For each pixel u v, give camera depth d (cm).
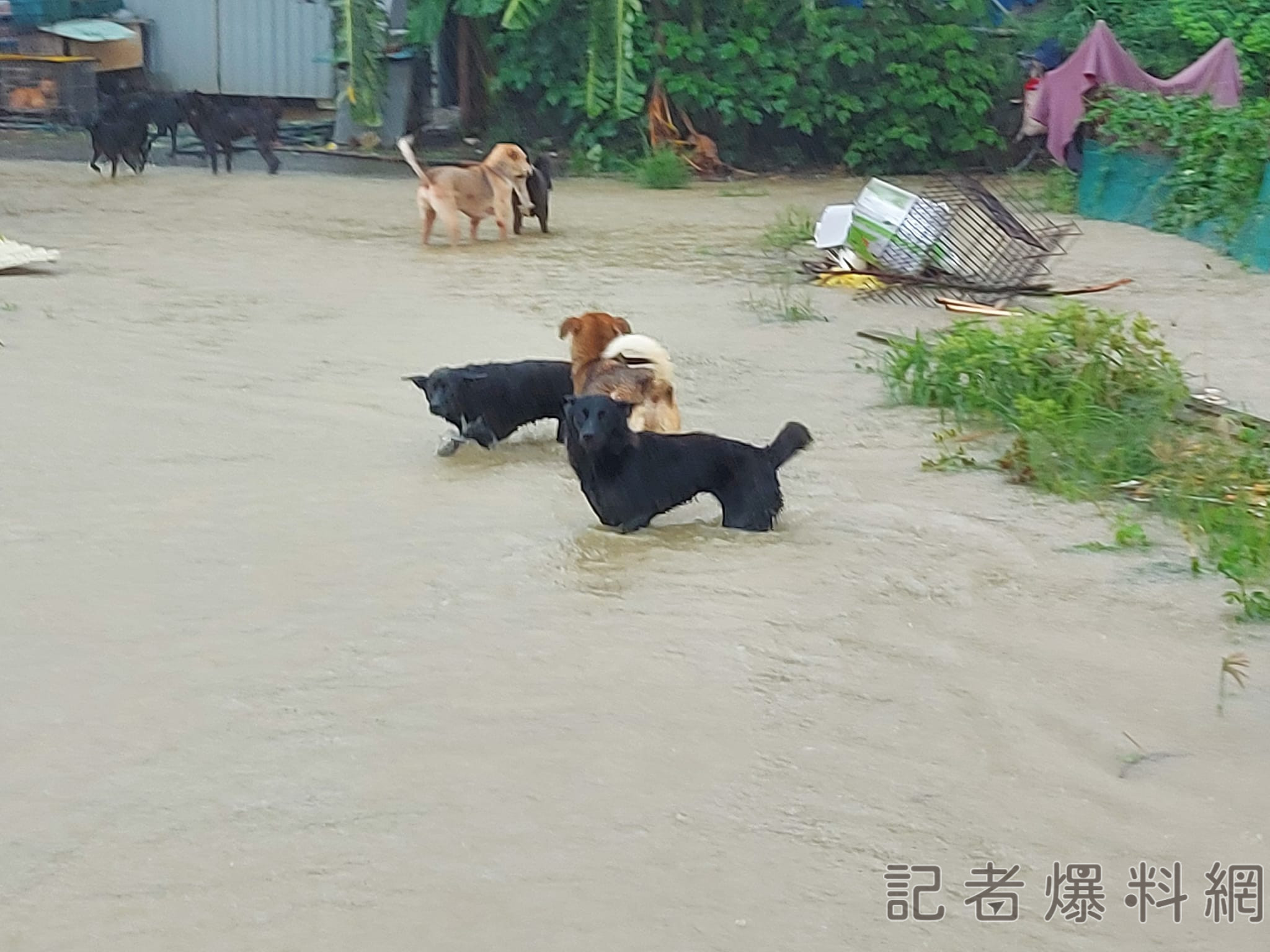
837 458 836
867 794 484
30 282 1170
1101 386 878
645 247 1380
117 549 702
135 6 2102
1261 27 1920
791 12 1980
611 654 588
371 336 1039
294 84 2116
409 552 702
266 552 700
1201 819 470
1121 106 1583
